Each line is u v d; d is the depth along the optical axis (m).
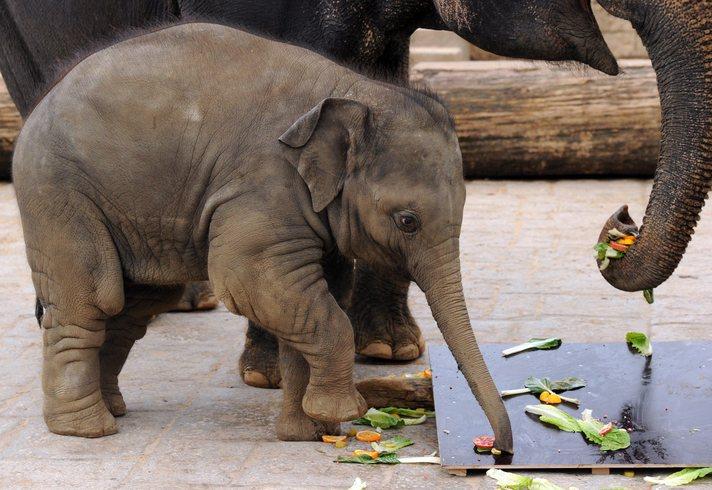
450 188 7.99
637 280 8.20
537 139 18.31
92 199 8.46
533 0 8.94
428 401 9.33
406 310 10.93
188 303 12.38
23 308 12.66
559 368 9.70
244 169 8.19
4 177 19.27
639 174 18.50
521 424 8.57
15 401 9.70
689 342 10.19
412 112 8.05
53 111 8.54
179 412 9.41
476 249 14.48
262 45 8.51
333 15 9.61
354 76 8.37
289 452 8.46
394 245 8.09
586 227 15.46
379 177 7.95
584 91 18.08
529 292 12.70
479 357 7.91
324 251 8.41
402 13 9.66
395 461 8.20
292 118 8.23
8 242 15.50
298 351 8.46
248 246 8.12
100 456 8.44
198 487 7.86
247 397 9.78
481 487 7.79
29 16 11.41
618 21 23.36
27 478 8.05
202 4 9.88
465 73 18.50
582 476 7.91
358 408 8.41
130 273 8.70
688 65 8.02
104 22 10.91
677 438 8.27
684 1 7.99
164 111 8.34
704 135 7.96
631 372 9.55
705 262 13.66
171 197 8.40
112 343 9.28
